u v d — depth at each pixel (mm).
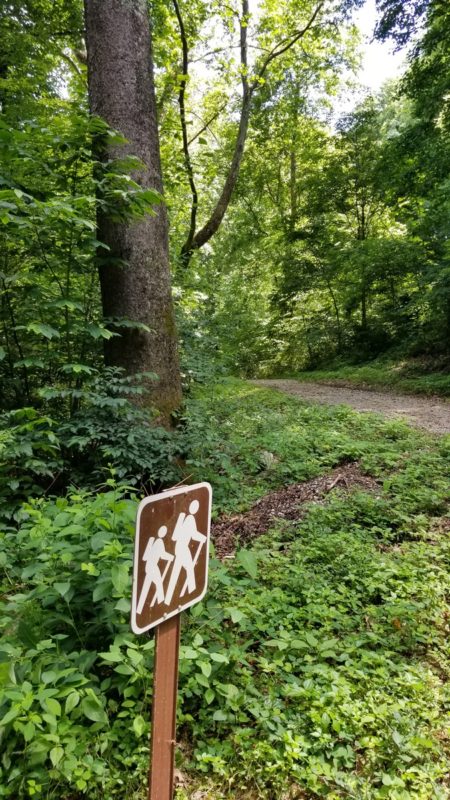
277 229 20891
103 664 2215
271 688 2334
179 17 9516
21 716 1793
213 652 2367
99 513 2436
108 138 4797
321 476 5566
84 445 4551
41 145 4566
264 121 15539
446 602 3086
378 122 18391
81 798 1781
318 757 1960
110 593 2111
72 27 9820
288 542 4137
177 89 10016
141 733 1845
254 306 21641
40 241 4570
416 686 2252
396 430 7008
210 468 5461
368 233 18125
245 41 10797
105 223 5266
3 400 5129
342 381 15367
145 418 4949
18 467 4168
